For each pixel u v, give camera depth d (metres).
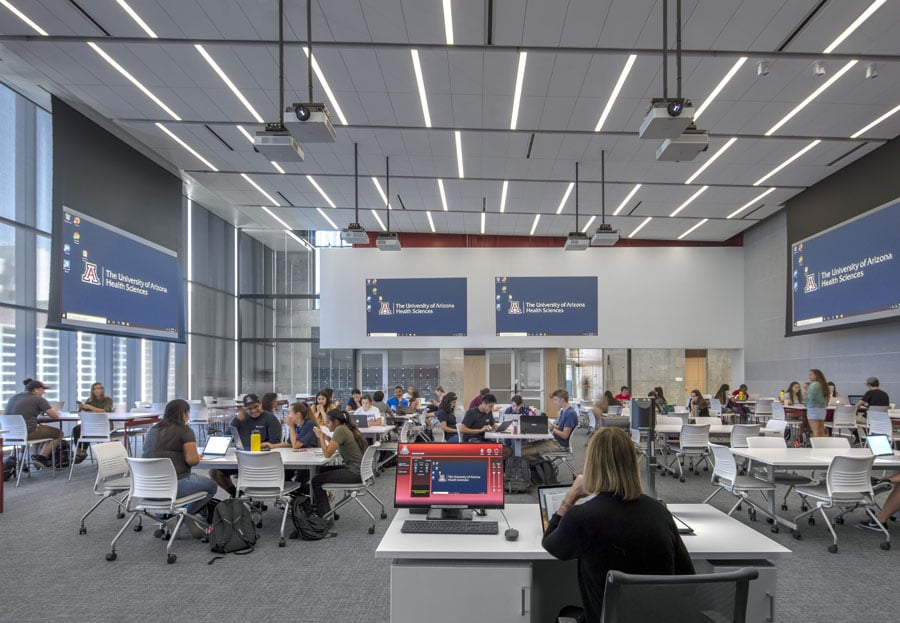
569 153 10.16
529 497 7.05
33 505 6.65
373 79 7.55
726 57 6.91
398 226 15.84
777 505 6.66
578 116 8.61
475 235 16.62
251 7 6.09
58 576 4.36
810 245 11.91
